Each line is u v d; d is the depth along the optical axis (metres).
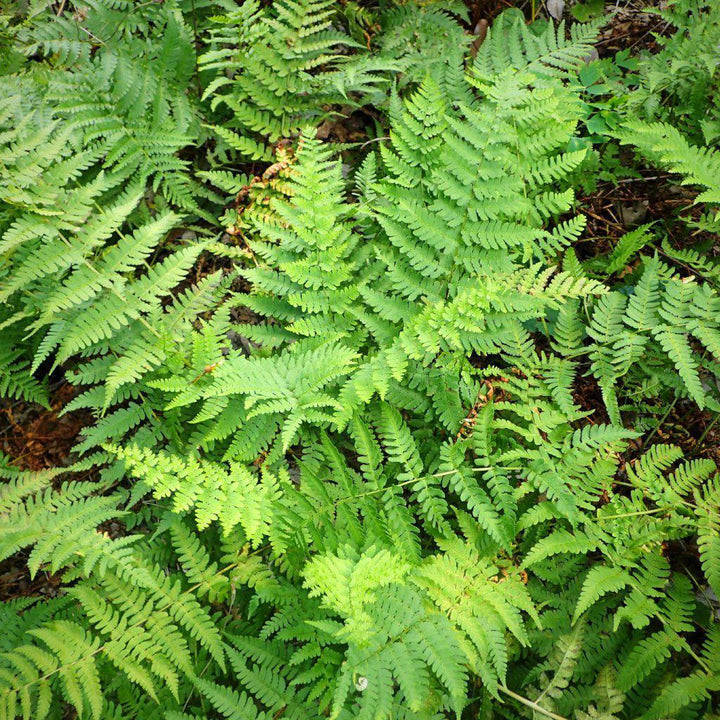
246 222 1.26
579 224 1.19
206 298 1.23
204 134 1.31
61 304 1.10
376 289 1.19
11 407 1.24
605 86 1.32
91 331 1.11
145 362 1.12
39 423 1.24
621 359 1.16
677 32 1.33
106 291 1.17
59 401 1.25
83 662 1.05
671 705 1.06
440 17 1.34
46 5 1.30
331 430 1.16
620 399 1.24
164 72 1.27
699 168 1.18
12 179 1.12
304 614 1.10
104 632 1.07
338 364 1.11
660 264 1.24
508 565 1.13
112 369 1.12
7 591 1.18
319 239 1.15
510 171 1.21
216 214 1.31
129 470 1.18
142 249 1.14
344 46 1.38
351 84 1.27
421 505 1.17
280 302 1.19
